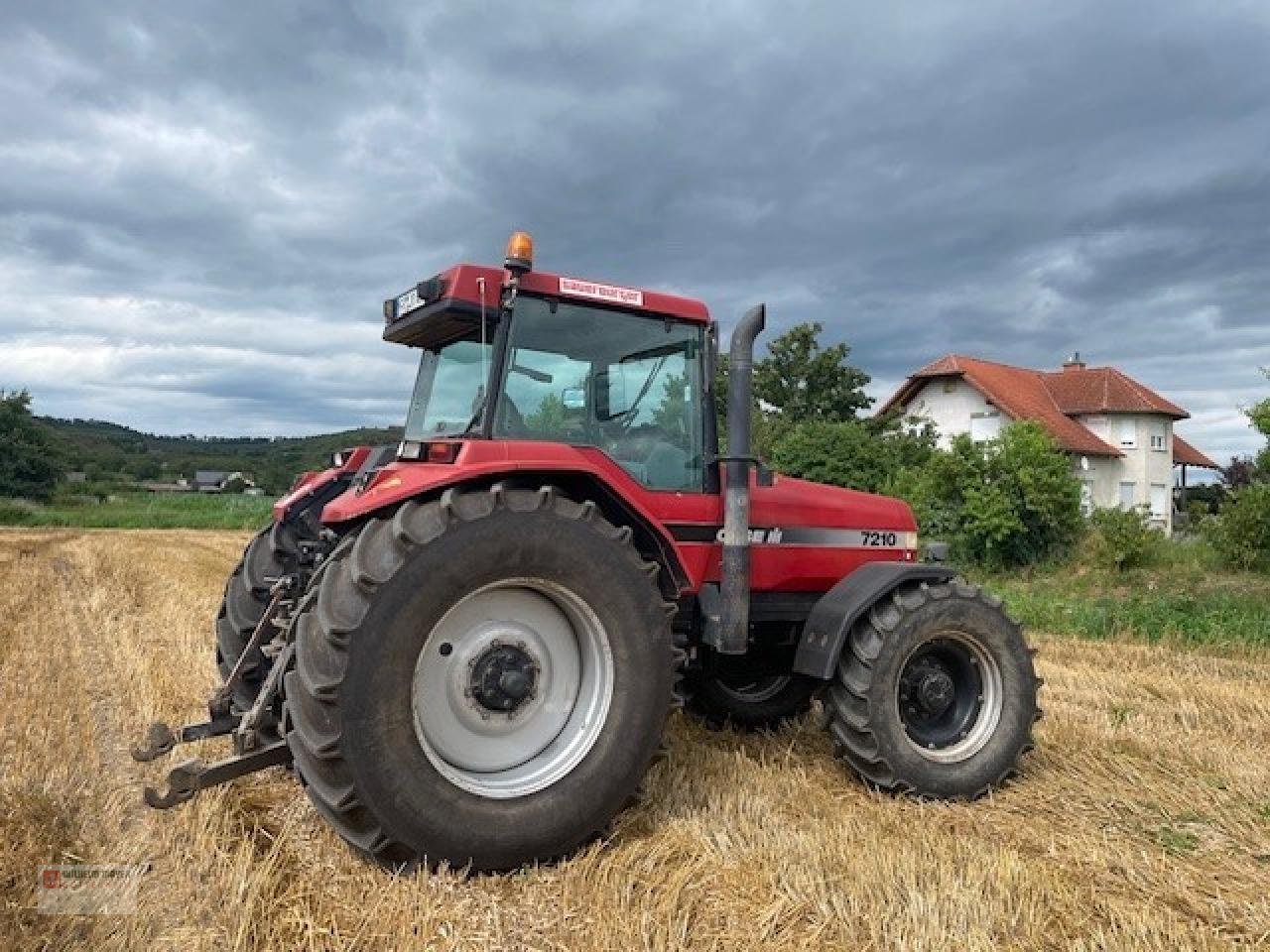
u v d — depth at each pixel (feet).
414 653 10.14
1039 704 19.86
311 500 16.29
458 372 13.82
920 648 14.39
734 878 10.17
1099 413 99.96
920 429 102.01
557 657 11.48
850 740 13.80
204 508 119.65
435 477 10.83
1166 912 9.73
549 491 11.08
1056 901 9.89
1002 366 108.99
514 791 10.75
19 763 13.94
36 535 77.41
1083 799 13.60
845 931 9.06
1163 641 29.58
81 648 23.39
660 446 13.66
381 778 9.87
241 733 11.07
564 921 9.37
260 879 9.70
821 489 16.02
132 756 13.16
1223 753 16.06
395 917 9.28
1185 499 115.14
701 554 13.79
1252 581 39.75
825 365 110.73
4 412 145.07
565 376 12.91
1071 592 41.52
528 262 12.23
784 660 17.01
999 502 47.21
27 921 9.25
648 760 11.47
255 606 15.70
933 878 10.35
